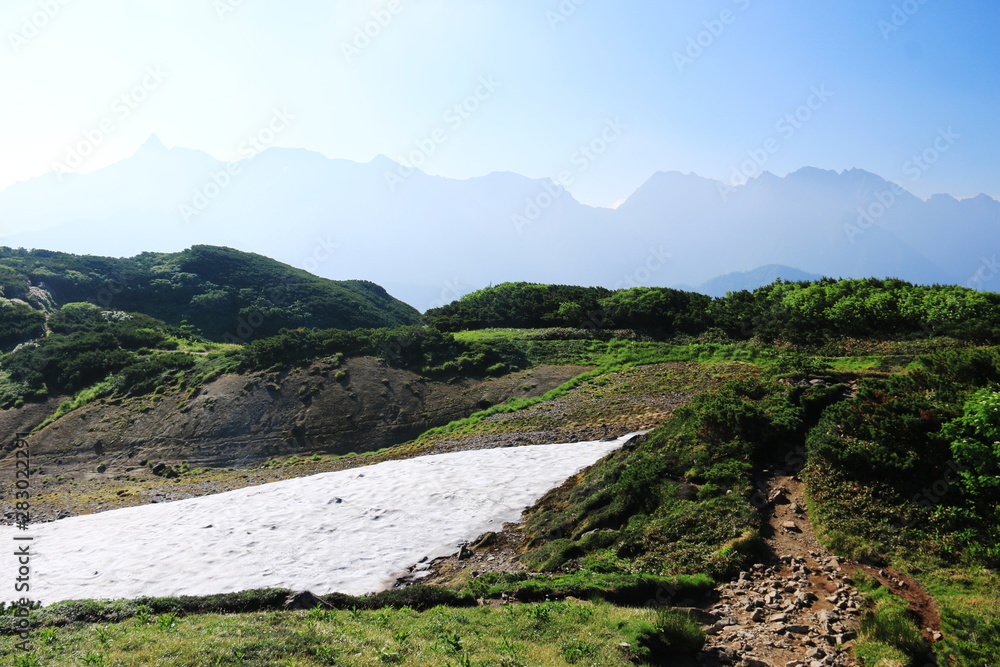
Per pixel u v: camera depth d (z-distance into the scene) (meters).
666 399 32.53
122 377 43.78
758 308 43.75
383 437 34.72
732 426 18.97
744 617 11.56
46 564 19.05
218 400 38.84
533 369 42.16
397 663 8.44
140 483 30.92
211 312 85.12
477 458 27.38
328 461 32.16
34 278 78.38
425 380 40.97
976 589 11.15
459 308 62.16
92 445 36.03
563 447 27.78
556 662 8.75
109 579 17.44
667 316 48.62
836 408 17.78
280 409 37.56
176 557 18.88
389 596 12.55
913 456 14.80
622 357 42.19
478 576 15.87
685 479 17.67
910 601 11.24
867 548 13.06
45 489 30.50
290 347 44.66
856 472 15.49
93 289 82.38
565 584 13.02
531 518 19.88
